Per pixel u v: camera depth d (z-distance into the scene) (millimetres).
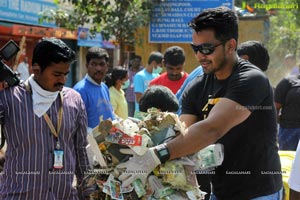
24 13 10477
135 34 9203
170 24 9086
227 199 2605
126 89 9617
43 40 2635
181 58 5387
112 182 2186
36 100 2619
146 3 8703
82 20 8633
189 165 2199
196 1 8867
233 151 2514
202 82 2684
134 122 2334
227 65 2414
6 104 2600
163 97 3021
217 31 2312
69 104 2744
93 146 2172
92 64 4551
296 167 2430
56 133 2660
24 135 2596
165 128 2217
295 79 6070
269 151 2551
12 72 2637
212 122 2211
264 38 9055
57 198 2648
